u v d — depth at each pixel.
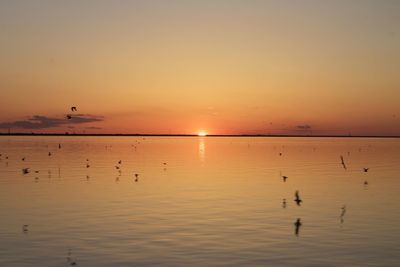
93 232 33.88
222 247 30.11
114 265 26.72
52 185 60.28
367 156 133.75
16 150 160.50
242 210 42.53
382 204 46.12
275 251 29.34
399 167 91.94
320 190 56.41
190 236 32.78
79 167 88.44
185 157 127.81
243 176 73.19
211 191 55.06
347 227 35.88
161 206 44.44
